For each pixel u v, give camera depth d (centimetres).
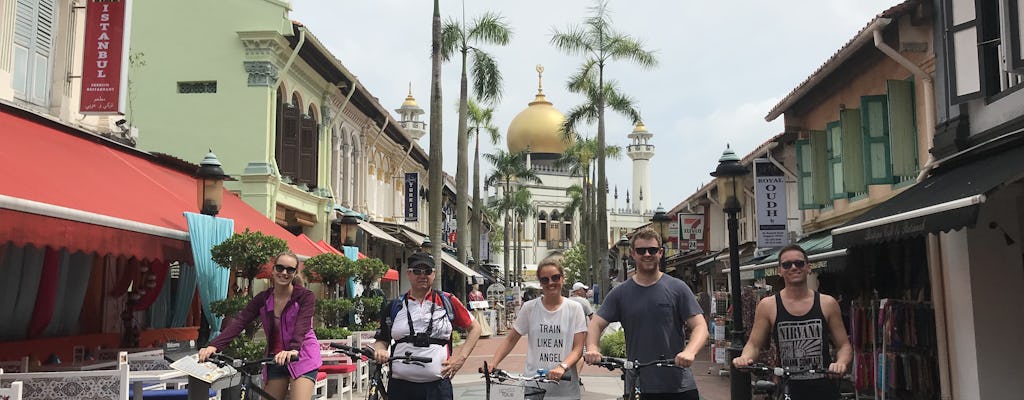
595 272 4928
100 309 1377
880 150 1373
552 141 9375
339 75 2422
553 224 9481
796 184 1967
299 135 2186
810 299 614
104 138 1314
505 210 6812
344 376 1270
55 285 1192
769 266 1619
